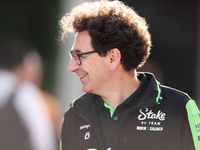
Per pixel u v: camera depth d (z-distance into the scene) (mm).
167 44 19719
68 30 6625
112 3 6570
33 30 18062
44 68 17812
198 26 19672
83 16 6309
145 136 5973
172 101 6129
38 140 8367
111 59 6219
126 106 6246
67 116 6953
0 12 17672
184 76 19734
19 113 8047
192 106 6062
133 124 6109
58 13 18156
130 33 6133
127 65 6277
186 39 19812
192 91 19781
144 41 6387
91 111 6477
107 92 6406
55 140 9859
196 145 5785
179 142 5879
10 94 8062
